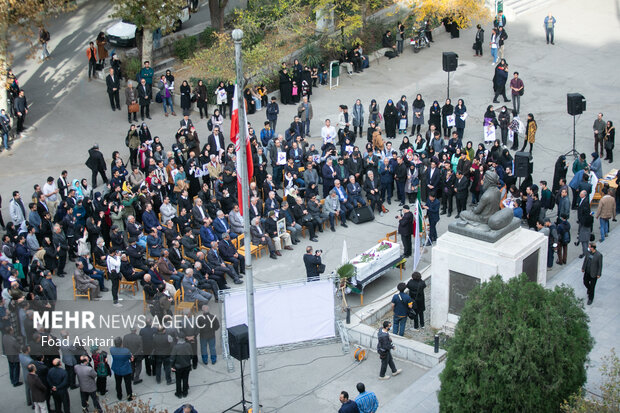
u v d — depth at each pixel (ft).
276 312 73.46
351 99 126.52
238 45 55.72
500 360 54.80
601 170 97.04
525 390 54.85
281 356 73.26
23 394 68.44
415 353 70.85
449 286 73.61
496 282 58.23
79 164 108.58
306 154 101.91
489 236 71.41
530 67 136.05
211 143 104.06
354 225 94.43
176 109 123.24
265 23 132.98
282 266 85.97
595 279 74.59
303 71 123.95
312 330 74.59
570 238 83.41
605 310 75.36
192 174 98.07
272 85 126.41
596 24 151.53
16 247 81.05
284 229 88.07
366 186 96.07
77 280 78.28
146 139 107.14
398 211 97.30
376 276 80.12
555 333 55.01
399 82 132.16
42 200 87.97
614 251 85.56
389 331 74.74
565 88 128.06
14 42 137.18
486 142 109.09
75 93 126.21
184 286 76.33
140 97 117.91
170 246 85.40
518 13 156.35
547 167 105.09
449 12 136.67
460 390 55.88
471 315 57.31
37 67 132.16
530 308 55.88
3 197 100.07
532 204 87.10
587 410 51.62
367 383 68.85
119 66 124.77
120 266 79.97
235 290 79.77
